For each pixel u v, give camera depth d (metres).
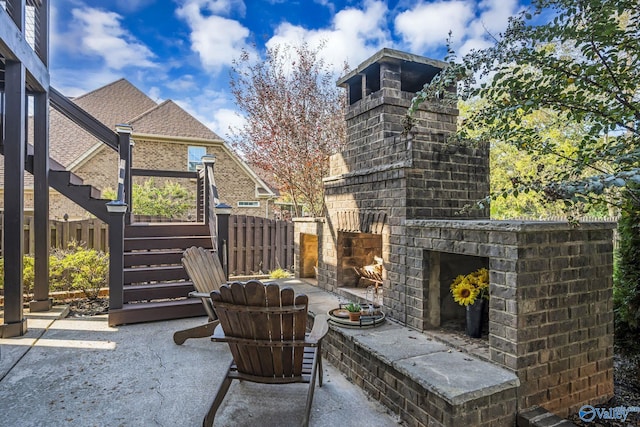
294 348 2.54
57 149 11.88
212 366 3.44
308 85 8.67
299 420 2.56
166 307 4.86
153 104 14.95
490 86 2.73
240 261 7.72
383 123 3.97
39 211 5.15
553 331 2.56
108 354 3.70
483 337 3.06
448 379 2.35
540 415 2.34
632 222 3.34
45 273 5.18
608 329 2.84
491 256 2.60
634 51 2.28
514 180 2.36
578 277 2.68
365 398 2.90
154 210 11.01
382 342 3.03
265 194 14.19
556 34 2.37
